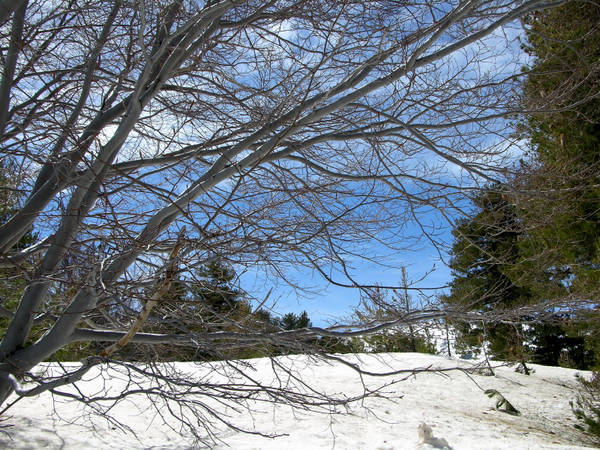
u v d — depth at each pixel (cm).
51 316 482
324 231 488
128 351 562
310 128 562
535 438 1035
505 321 491
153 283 412
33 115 500
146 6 533
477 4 488
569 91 546
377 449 827
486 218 540
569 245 898
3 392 434
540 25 766
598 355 1246
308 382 1252
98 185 459
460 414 1180
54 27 573
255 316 493
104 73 600
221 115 597
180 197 440
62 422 808
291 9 501
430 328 492
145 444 761
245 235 399
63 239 447
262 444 815
